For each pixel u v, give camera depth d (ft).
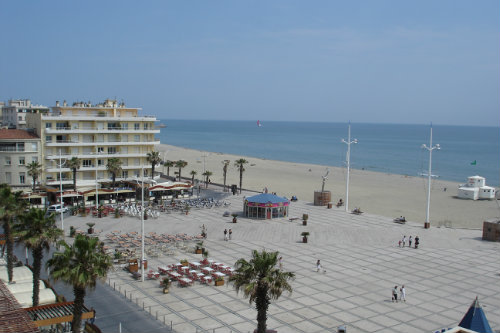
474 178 349.00
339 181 434.71
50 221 107.96
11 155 258.16
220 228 216.95
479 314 92.63
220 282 138.82
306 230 215.72
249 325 110.63
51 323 91.56
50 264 87.04
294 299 128.88
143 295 129.90
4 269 135.33
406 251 184.34
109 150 293.43
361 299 129.90
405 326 112.16
